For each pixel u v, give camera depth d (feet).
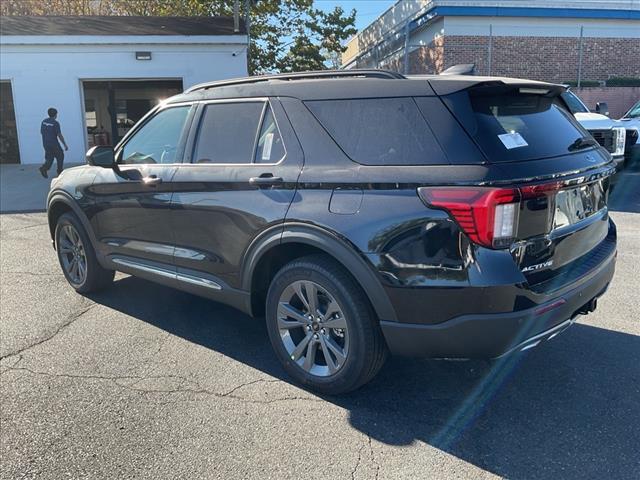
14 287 17.61
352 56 108.47
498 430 9.60
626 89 59.93
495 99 9.90
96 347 13.09
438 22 61.57
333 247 9.84
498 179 8.55
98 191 14.96
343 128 10.26
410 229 9.05
